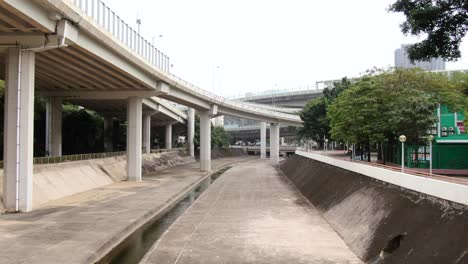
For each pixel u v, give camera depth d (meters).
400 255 17.73
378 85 41.41
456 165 42.34
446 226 16.31
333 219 29.67
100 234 24.80
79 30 33.19
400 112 38.41
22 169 30.86
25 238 23.28
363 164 31.66
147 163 79.75
